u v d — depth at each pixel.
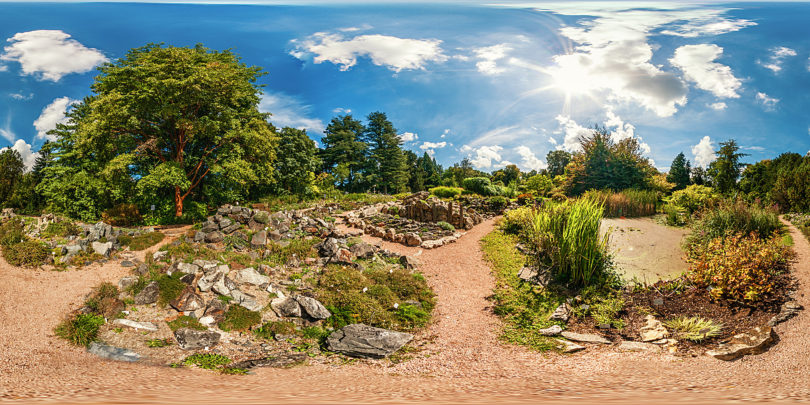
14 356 6.38
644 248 14.30
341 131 52.88
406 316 9.18
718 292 8.87
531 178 38.72
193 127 20.67
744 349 6.64
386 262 13.07
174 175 20.12
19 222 13.71
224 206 14.98
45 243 11.66
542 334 8.38
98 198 21.20
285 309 8.88
